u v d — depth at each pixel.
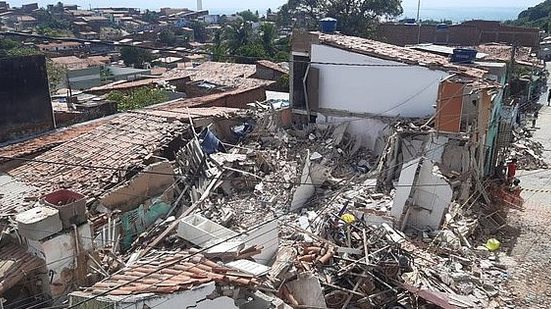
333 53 22.45
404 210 16.08
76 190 15.42
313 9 61.16
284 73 37.56
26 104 20.80
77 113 24.45
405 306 12.84
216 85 32.72
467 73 20.67
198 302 8.66
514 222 19.61
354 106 22.61
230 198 17.66
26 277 12.05
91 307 8.82
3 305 11.53
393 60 21.33
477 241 17.38
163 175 16.92
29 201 14.84
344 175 19.89
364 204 17.08
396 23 57.38
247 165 19.19
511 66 31.47
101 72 57.00
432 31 54.56
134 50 71.44
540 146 30.84
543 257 16.80
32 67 20.81
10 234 12.71
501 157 24.06
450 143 18.58
